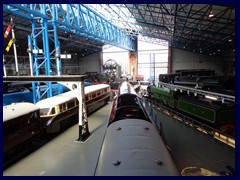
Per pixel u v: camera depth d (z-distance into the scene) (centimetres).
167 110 1644
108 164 388
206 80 1337
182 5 1392
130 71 4684
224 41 2384
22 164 809
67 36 3098
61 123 1213
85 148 960
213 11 1406
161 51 4550
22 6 1072
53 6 1346
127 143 463
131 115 924
